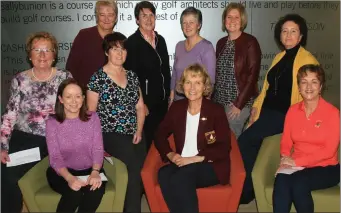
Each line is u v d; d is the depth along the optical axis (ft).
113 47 9.87
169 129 10.04
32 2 14.01
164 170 9.50
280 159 9.99
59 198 9.41
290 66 10.44
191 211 8.83
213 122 9.70
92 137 9.34
